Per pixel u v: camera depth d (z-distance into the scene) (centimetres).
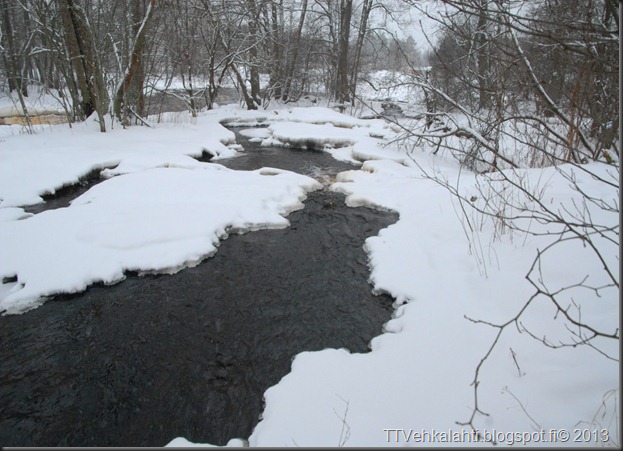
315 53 2338
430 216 640
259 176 888
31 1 1114
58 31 1217
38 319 445
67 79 1234
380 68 2481
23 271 496
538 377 284
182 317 453
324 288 506
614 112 533
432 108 1062
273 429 274
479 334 347
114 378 371
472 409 270
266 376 371
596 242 437
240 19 1803
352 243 624
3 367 382
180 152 1023
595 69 412
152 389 359
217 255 580
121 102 1276
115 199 700
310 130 1466
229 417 330
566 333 324
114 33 1227
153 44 1405
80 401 348
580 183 597
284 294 495
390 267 514
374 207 759
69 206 700
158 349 406
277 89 2302
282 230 666
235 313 460
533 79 540
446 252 511
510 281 412
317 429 271
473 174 851
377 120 1783
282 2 2119
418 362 327
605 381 262
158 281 516
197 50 1973
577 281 384
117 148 1016
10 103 2022
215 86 1961
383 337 377
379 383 311
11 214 641
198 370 380
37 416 335
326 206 776
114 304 472
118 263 523
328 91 2488
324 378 323
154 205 675
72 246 548
